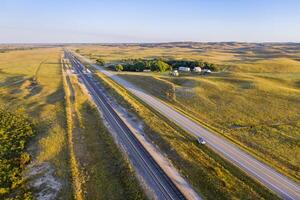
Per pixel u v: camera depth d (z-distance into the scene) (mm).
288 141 45750
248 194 31453
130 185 33188
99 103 67938
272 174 35750
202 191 32031
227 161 38469
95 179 34969
